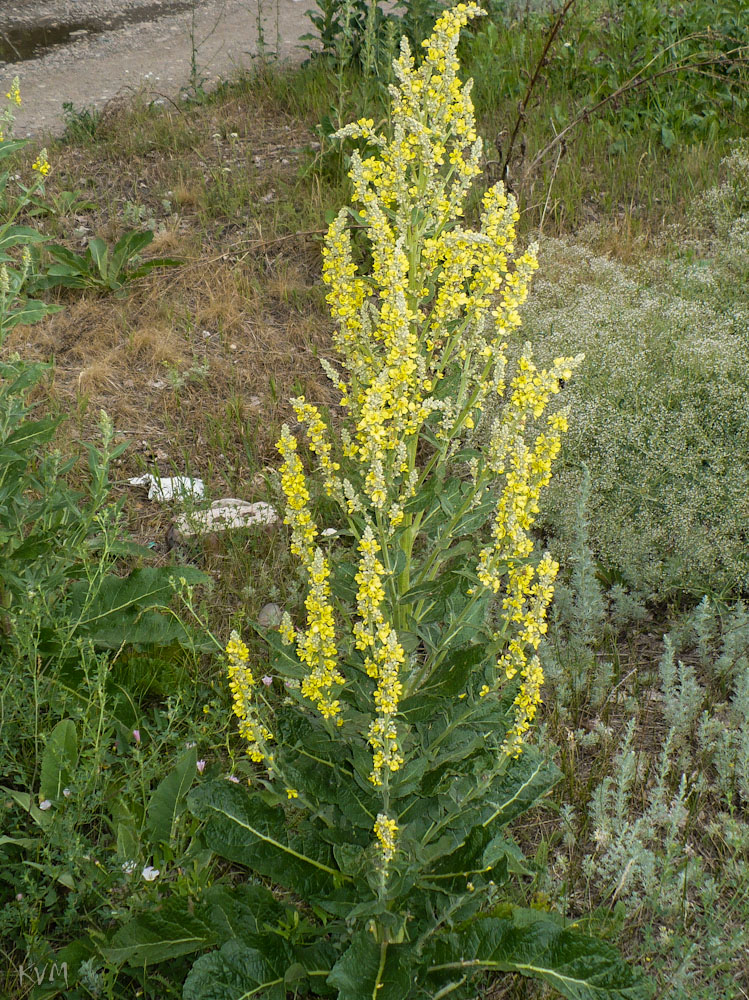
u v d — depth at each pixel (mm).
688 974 2635
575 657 3701
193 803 2543
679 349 4730
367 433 2451
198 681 3488
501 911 2631
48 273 6203
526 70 8477
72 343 5855
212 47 11445
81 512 3680
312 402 5410
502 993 2688
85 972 2402
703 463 4441
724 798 3230
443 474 2588
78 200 7480
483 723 2588
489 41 8883
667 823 3109
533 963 2330
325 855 2580
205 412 5324
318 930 2598
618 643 3982
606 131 7844
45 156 4098
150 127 8641
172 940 2514
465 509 2574
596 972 2287
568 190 7000
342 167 7434
